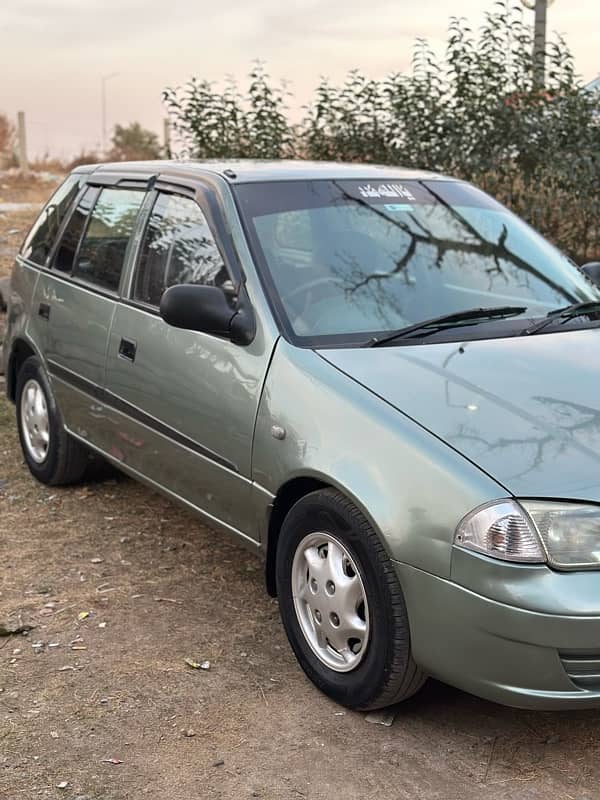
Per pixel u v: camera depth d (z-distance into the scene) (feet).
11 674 11.96
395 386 11.10
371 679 10.55
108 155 81.35
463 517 9.62
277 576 11.98
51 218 18.71
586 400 10.87
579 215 32.58
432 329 12.53
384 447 10.43
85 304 16.22
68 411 17.07
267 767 10.12
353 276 13.20
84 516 17.10
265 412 11.91
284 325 12.29
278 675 11.94
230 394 12.51
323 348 12.02
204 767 10.12
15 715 11.07
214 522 13.35
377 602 10.33
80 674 11.95
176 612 13.60
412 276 13.50
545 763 10.19
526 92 32.09
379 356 11.81
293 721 10.94
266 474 11.88
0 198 59.52
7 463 19.81
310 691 11.56
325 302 12.72
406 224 14.30
